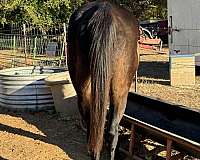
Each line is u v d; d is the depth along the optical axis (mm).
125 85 3695
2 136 6168
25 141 5887
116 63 3498
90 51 3436
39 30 19953
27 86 7695
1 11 19766
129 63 3686
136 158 4898
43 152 5355
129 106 6445
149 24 29359
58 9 19438
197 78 11172
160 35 24953
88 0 4449
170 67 10117
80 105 3846
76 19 3852
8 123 6934
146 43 17641
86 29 3561
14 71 8719
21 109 7785
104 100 3381
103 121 3385
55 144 5707
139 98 6418
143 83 10500
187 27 11547
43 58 14859
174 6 11914
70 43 3961
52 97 7652
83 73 3695
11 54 16875
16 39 17281
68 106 7148
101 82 3375
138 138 5312
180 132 5414
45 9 19359
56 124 6785
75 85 3930
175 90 9477
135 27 3865
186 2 11438
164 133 4414
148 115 6102
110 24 3445
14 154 5312
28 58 14648
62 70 8531
